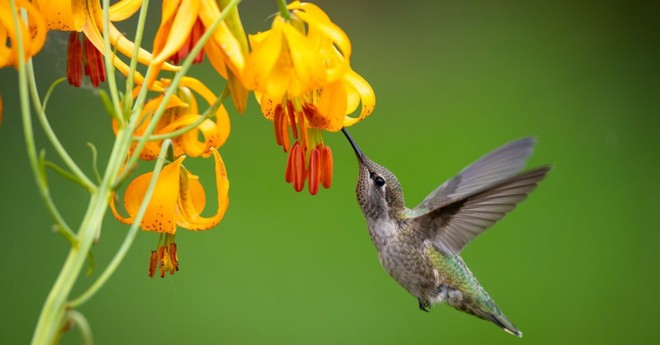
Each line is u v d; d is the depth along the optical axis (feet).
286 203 34.99
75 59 13.37
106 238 32.96
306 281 32.83
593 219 36.55
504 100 41.57
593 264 34.76
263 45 12.06
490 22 44.24
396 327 31.89
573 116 41.32
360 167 19.40
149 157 13.93
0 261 32.63
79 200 34.53
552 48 43.96
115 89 11.59
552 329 32.86
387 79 42.52
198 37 12.32
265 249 33.47
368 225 19.51
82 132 36.04
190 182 13.83
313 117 13.21
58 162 35.14
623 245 35.42
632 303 33.94
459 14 44.39
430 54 43.52
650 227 36.37
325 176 13.66
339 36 12.53
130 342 31.53
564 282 33.99
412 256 19.22
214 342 31.73
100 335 31.60
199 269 32.71
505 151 19.72
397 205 19.35
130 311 31.91
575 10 44.55
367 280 32.96
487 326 31.71
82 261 10.80
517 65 43.06
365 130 38.83
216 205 34.88
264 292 32.48
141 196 13.33
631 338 33.14
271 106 13.84
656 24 44.50
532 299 33.47
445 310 31.83
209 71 39.19
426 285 19.35
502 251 34.27
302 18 12.46
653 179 38.78
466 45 43.68
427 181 37.32
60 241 33.40
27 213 33.73
